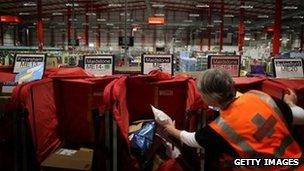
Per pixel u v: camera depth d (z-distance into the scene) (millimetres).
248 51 18641
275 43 13391
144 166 2299
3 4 21078
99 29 31797
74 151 2586
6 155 2465
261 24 25609
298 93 2709
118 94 2217
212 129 1591
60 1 21234
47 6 23875
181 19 31141
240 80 2918
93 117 2414
